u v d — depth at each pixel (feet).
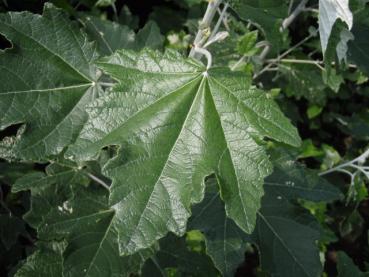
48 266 0.79
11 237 1.01
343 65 1.06
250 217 0.59
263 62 1.32
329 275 1.62
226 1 0.75
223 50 1.09
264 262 0.83
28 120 0.70
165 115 0.61
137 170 0.59
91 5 1.27
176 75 0.63
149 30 1.09
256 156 0.60
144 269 0.86
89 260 0.75
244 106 0.62
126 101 0.61
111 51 1.04
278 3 0.74
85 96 0.74
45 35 0.71
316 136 1.85
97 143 0.60
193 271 0.89
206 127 0.61
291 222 0.85
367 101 1.83
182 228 0.59
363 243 1.71
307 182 0.89
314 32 1.16
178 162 0.60
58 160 0.83
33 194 0.84
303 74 1.37
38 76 0.71
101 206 0.80
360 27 1.03
